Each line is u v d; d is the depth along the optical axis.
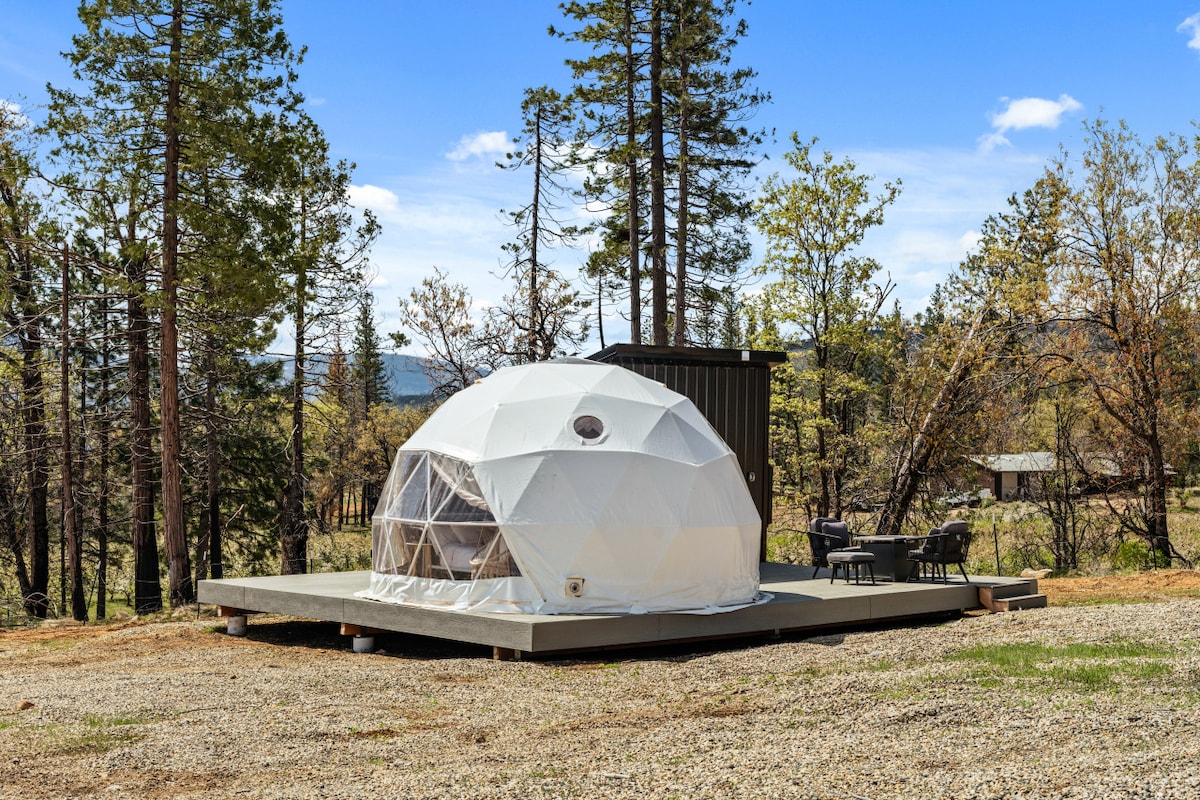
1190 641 8.05
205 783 5.28
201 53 17.03
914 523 22.95
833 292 23.52
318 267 22.64
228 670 9.48
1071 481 20.72
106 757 5.83
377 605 10.51
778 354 16.31
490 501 10.34
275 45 17.42
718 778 4.80
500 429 10.87
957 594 11.85
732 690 7.43
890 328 23.22
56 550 28.62
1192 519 24.53
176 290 17.62
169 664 10.15
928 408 21.44
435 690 8.02
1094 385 18.62
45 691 8.44
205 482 25.38
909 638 9.53
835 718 6.12
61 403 19.23
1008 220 27.69
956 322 21.27
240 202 17.77
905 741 5.36
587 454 10.46
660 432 11.07
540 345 26.47
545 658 9.55
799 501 24.23
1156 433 18.41
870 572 12.79
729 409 16.19
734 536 10.96
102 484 24.53
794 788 4.54
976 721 5.72
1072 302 18.80
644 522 10.32
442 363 25.78
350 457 39.12
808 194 23.23
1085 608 10.73
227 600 12.30
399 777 5.21
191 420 23.53
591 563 10.13
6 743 6.32
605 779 4.92
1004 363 20.45
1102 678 6.69
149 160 17.23
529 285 28.02
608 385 11.68
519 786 4.85
